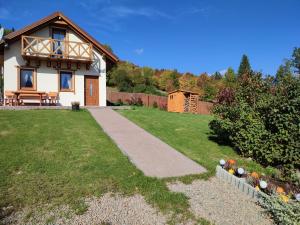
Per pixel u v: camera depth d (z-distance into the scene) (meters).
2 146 7.62
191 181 6.00
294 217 4.29
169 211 4.70
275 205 4.56
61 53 17.64
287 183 5.85
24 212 4.55
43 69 17.30
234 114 8.25
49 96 17.30
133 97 28.00
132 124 11.72
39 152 7.32
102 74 18.77
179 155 7.75
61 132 9.48
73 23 17.45
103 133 9.73
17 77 16.66
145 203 4.96
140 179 5.90
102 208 4.75
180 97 21.70
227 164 6.45
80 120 11.81
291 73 8.12
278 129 7.11
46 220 4.34
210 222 4.40
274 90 8.30
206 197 5.27
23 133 9.06
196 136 10.20
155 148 8.30
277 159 6.99
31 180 5.69
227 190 5.62
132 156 7.43
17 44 16.66
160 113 16.53
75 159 6.95
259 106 7.81
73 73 18.06
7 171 6.04
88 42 18.20
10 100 16.36
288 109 6.91
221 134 9.30
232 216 4.61
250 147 7.67
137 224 4.30
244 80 9.09
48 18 16.83
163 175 6.23
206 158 7.68
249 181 5.65
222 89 9.73
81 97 18.27
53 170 6.22
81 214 4.54
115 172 6.25
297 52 40.19
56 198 5.02
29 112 13.37
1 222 4.25
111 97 32.03
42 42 16.94
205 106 22.98
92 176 5.99
